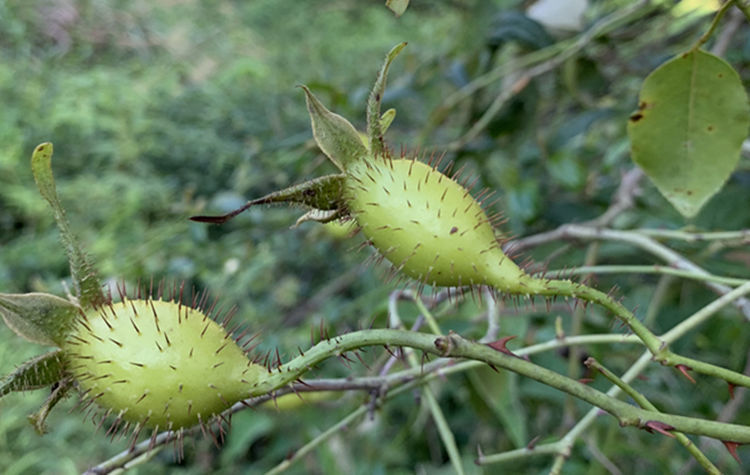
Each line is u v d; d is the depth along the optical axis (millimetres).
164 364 131
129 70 713
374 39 823
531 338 242
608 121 335
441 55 356
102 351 133
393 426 365
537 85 301
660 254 206
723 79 156
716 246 237
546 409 296
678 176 166
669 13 291
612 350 239
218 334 135
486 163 291
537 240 232
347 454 291
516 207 266
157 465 384
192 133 577
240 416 314
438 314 225
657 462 230
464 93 302
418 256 138
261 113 572
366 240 144
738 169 256
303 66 769
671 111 162
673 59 156
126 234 513
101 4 743
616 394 167
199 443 392
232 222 369
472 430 346
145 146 591
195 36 814
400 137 374
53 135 610
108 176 573
